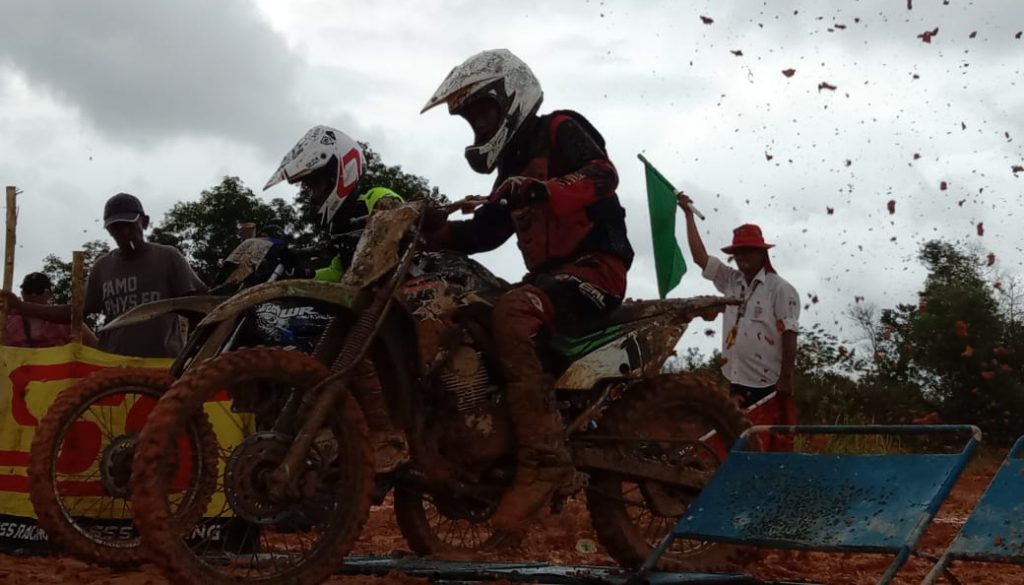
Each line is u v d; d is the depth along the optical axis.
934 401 24.48
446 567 5.72
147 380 5.91
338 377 4.62
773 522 4.79
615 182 5.35
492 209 5.87
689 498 5.82
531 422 5.10
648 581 5.08
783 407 7.73
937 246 26.70
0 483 6.76
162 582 5.37
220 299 5.77
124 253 7.79
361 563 5.83
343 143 6.32
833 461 4.83
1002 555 4.09
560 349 5.38
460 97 5.35
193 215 21.86
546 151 5.47
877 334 24.98
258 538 5.59
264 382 5.02
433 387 5.12
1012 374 24.56
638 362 5.59
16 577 5.56
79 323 6.84
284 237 6.61
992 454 20.88
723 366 8.03
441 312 5.05
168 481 4.29
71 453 6.31
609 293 5.41
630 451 5.68
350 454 4.68
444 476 5.11
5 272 7.49
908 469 4.58
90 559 5.82
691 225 8.22
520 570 5.62
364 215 6.33
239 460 4.46
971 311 24.53
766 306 7.80
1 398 6.81
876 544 4.40
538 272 5.49
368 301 4.87
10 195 7.50
